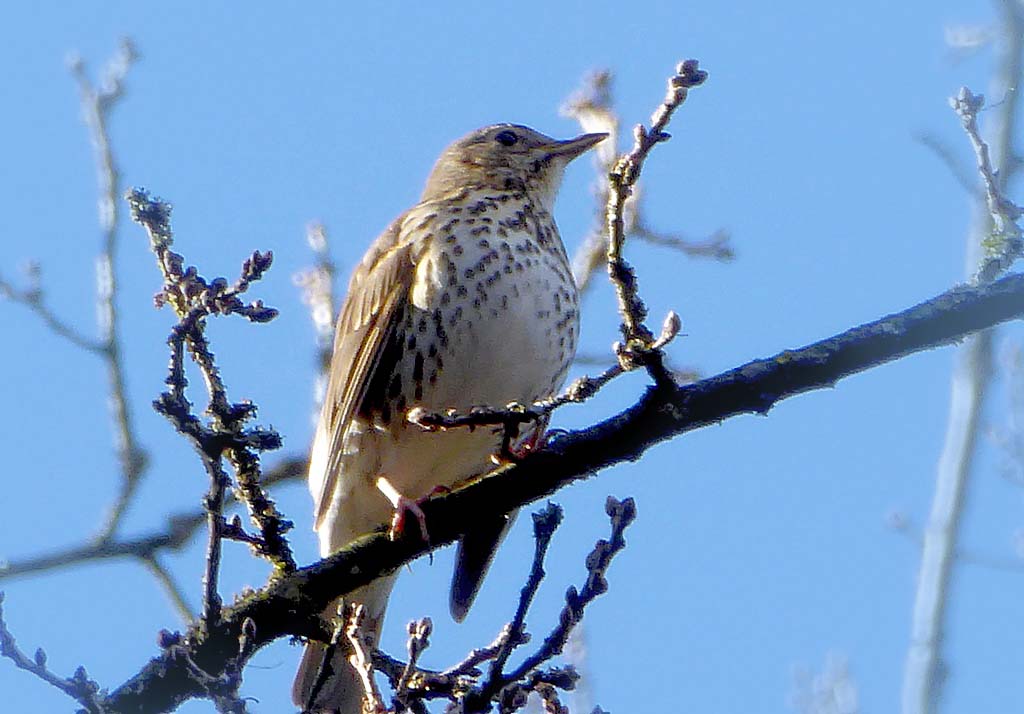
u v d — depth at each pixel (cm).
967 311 894
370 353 1148
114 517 1180
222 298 788
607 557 807
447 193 1290
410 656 831
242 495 877
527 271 1175
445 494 979
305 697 1052
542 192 1377
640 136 771
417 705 854
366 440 1173
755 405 880
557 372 1189
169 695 851
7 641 763
